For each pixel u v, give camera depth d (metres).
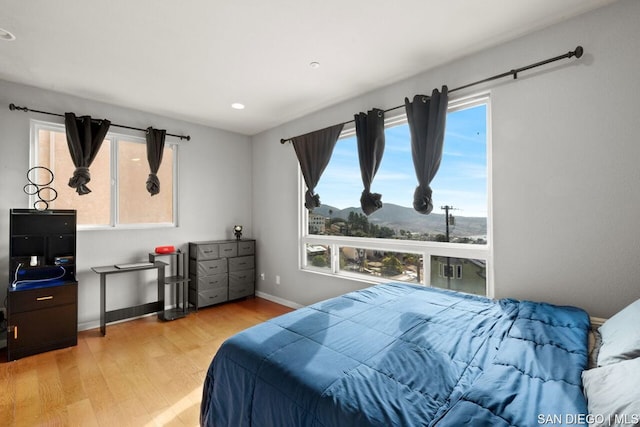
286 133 4.26
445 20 2.09
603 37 1.94
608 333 1.41
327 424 1.05
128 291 3.66
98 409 1.96
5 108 2.91
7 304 2.60
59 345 2.83
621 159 1.89
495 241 2.41
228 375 1.47
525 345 1.41
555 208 2.13
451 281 2.75
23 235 2.85
